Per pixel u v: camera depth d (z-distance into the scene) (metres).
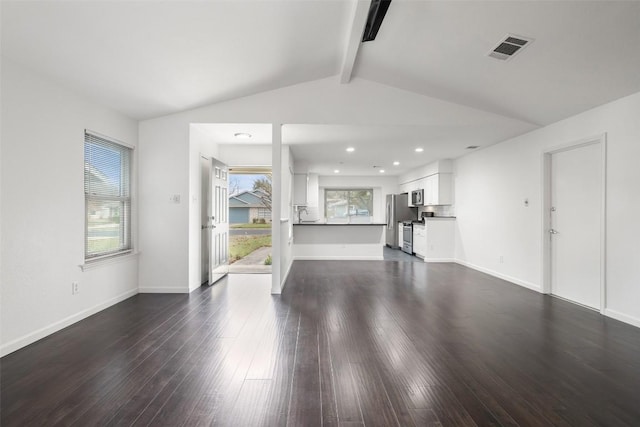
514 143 5.05
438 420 1.73
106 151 3.75
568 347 2.67
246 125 4.37
